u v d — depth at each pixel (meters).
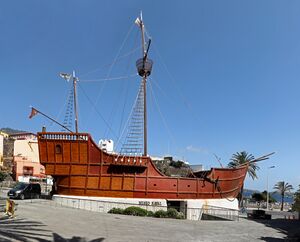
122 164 36.91
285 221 38.81
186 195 39.75
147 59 45.12
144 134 44.03
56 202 35.34
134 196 37.31
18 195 37.34
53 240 16.58
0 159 74.56
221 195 42.94
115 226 22.91
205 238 20.77
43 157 36.50
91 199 35.56
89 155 36.62
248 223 32.06
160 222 27.02
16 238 16.23
